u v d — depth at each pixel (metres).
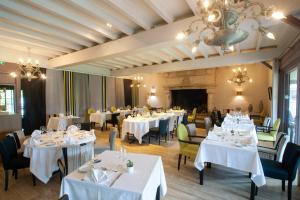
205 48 5.37
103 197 1.53
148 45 3.76
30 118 6.50
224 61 6.00
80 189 1.61
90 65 8.20
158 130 5.24
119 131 6.10
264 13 1.64
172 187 2.84
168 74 10.42
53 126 6.14
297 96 3.49
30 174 3.32
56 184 2.96
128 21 3.59
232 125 4.47
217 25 1.60
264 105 8.09
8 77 5.95
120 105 10.09
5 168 2.76
